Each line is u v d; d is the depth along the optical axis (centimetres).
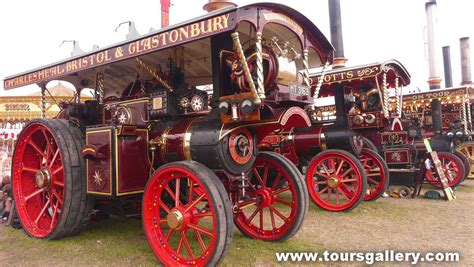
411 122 1106
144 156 446
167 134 430
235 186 408
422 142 1017
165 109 447
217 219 328
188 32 350
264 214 627
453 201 762
